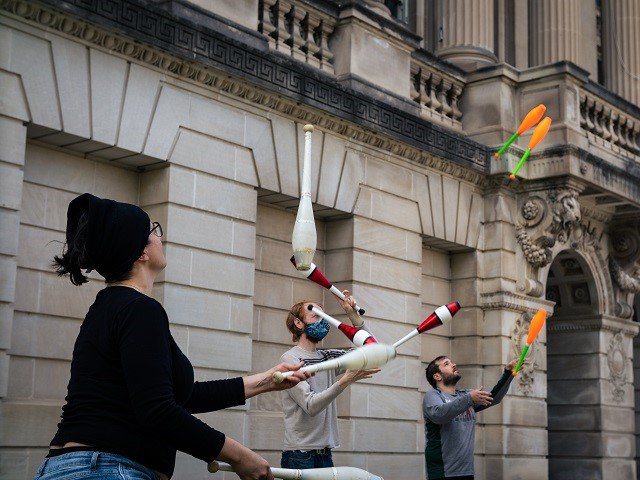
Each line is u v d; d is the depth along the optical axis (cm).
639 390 2203
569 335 1889
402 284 1457
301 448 778
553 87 1661
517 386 1628
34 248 1046
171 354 372
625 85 2253
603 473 1828
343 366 411
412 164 1501
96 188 1115
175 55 1127
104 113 1065
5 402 976
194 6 1180
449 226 1568
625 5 2278
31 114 1000
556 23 2094
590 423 1850
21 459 978
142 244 382
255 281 1295
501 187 1642
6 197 971
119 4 1062
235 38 1225
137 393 341
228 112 1208
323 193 1337
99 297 374
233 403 412
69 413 354
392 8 1912
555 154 1622
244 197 1217
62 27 1024
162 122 1126
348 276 1379
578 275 1866
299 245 511
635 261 1906
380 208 1431
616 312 1906
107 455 343
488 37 1809
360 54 1423
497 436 1595
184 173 1148
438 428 966
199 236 1156
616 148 1833
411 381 1448
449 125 1653
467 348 1622
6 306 962
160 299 1116
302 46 1376
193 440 346
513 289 1642
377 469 1373
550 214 1636
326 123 1337
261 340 1295
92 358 356
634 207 1838
